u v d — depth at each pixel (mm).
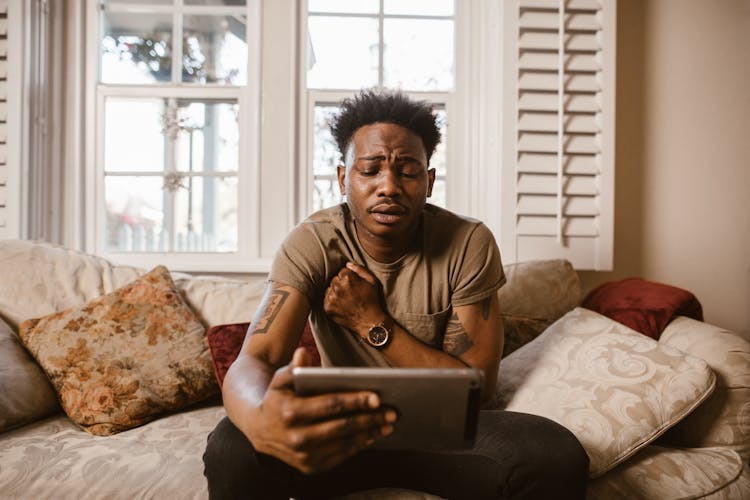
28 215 1737
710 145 1830
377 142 899
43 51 1779
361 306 961
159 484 911
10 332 1271
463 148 1900
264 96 1868
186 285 1509
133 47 1911
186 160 1906
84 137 1873
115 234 1896
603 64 1710
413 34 1927
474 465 790
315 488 821
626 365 1039
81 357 1231
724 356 1058
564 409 991
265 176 1867
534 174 1731
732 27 1831
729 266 1821
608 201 1714
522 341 1370
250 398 670
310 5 1905
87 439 1077
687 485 901
